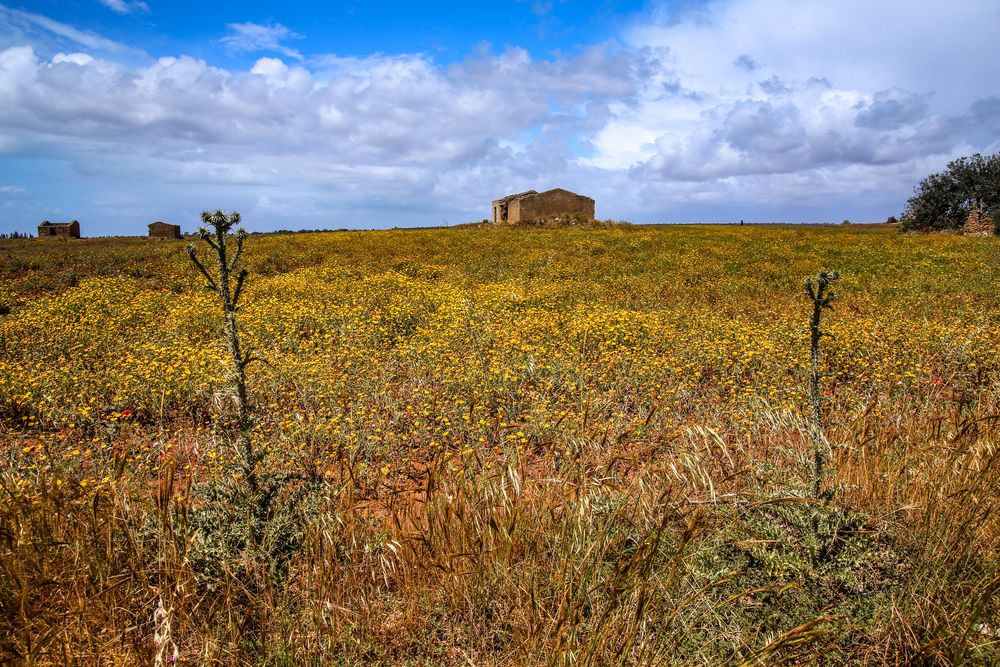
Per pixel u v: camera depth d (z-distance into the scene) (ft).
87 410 17.43
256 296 43.01
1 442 16.51
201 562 9.39
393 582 9.82
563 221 134.62
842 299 42.65
